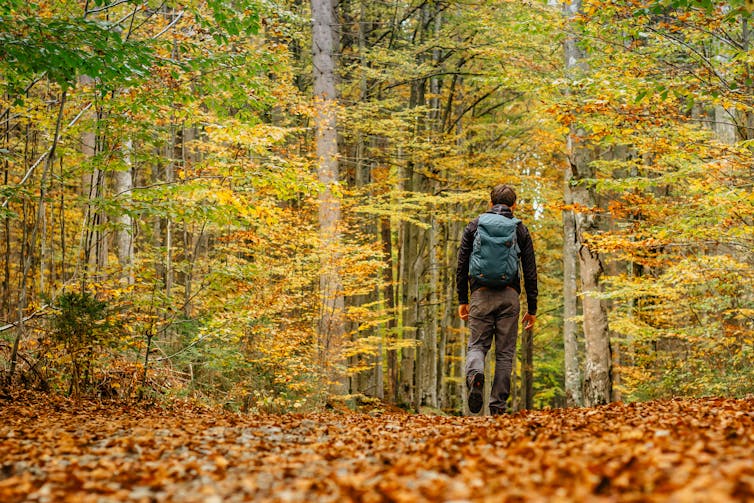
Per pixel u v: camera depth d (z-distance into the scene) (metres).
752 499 2.09
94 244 9.99
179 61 8.38
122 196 8.99
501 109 23.38
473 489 2.62
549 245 26.53
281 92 13.59
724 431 3.59
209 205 9.19
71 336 7.59
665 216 10.67
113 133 9.17
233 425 5.27
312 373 11.84
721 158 8.98
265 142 8.96
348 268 13.38
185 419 5.79
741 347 10.91
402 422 5.61
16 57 6.86
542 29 9.84
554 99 9.81
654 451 2.94
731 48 9.59
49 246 15.34
